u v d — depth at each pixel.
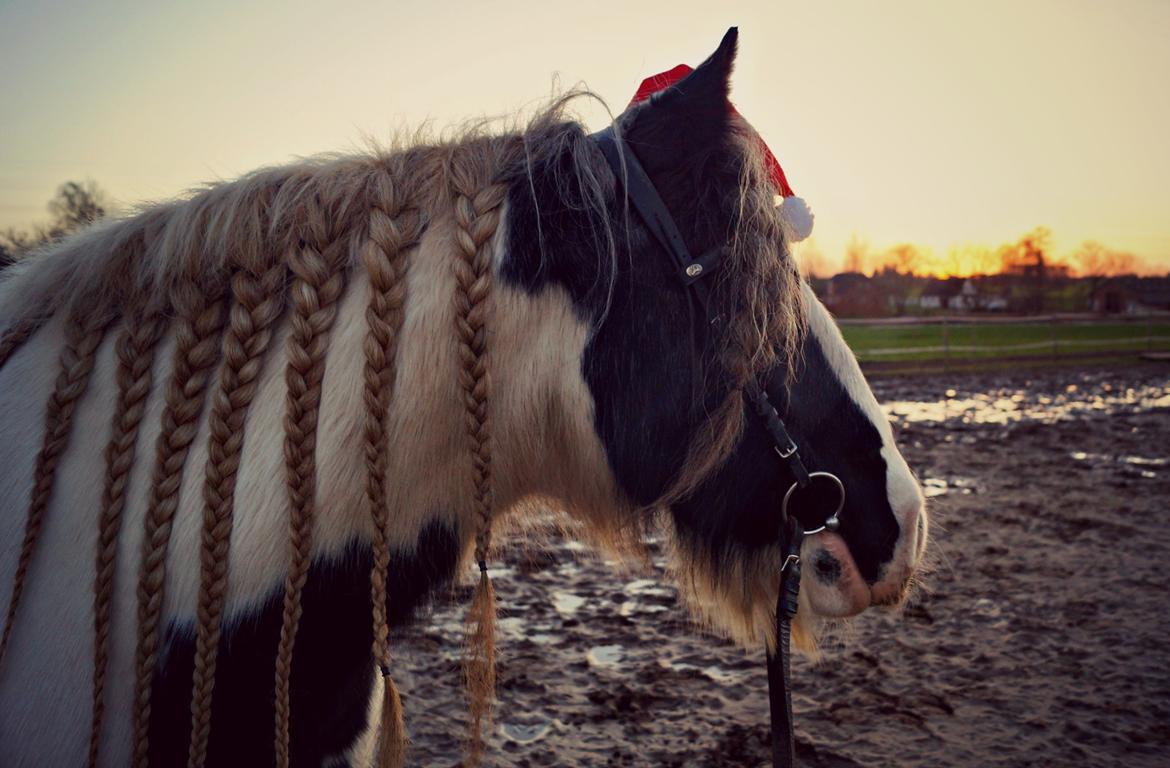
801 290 1.19
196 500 1.02
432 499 1.12
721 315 1.11
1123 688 2.92
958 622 3.55
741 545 1.21
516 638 3.41
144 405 1.04
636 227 1.12
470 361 1.05
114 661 1.01
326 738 1.17
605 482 1.18
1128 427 8.95
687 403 1.11
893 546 1.21
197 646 0.99
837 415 1.20
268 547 1.02
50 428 1.03
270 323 1.04
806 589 1.22
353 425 1.05
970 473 6.57
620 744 2.55
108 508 1.00
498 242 1.10
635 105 1.22
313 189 1.11
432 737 2.57
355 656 1.13
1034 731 2.63
